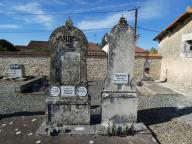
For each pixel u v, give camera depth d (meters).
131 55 6.12
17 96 10.90
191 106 9.18
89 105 6.18
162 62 18.64
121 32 6.01
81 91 6.21
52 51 6.11
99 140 5.42
